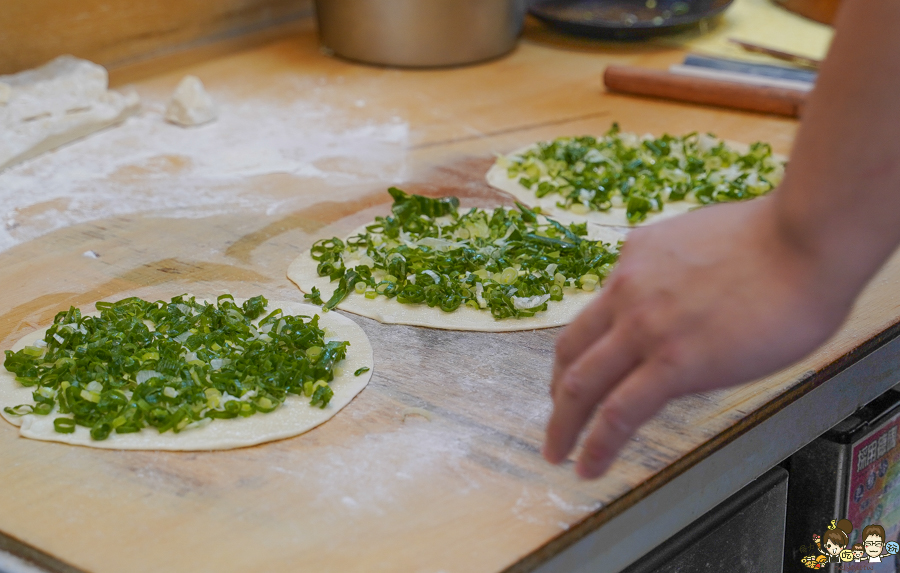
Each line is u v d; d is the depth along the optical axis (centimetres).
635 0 289
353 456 106
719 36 277
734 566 125
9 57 225
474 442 108
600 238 161
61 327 129
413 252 150
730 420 110
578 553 95
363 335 132
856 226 52
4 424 114
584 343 67
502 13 256
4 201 180
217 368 119
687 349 59
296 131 215
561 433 68
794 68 241
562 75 252
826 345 124
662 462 103
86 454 107
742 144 202
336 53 265
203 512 97
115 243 164
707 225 62
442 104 231
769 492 126
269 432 110
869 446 144
